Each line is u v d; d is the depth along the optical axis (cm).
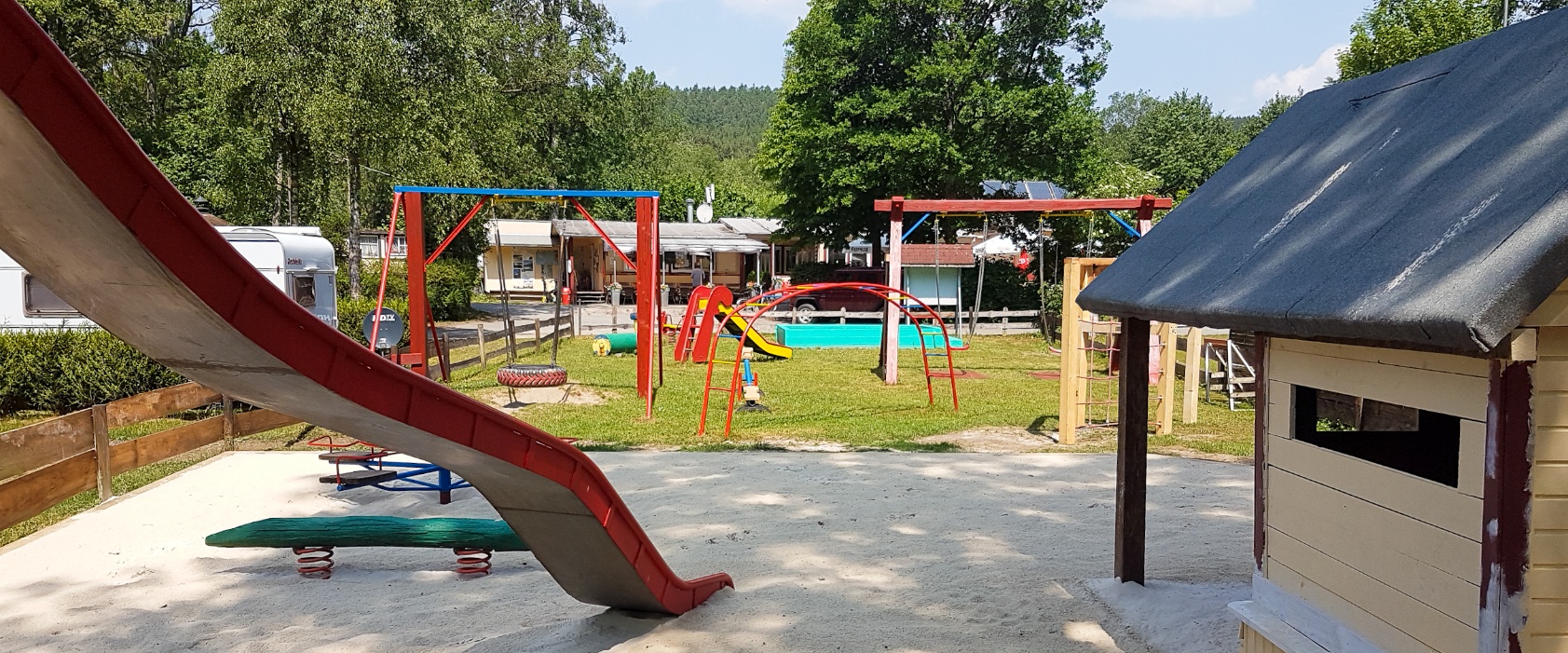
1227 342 1459
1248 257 388
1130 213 3053
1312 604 380
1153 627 503
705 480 916
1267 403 412
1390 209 332
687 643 489
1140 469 562
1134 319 558
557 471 406
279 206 2802
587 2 3947
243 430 1123
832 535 713
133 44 3103
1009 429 1222
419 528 620
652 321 1336
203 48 3250
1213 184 534
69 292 274
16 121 200
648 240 1448
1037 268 3441
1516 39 373
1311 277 325
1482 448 287
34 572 646
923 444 1115
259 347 279
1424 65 440
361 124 2355
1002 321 2831
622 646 488
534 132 3822
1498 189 282
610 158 5594
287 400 337
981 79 2970
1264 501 414
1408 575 323
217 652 499
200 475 946
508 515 454
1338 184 395
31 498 746
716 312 2075
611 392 1534
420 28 2505
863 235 3441
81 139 214
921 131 2900
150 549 700
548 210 5091
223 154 2697
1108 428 1238
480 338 1823
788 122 3241
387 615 554
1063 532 718
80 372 1241
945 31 3016
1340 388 359
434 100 2531
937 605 548
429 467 896
